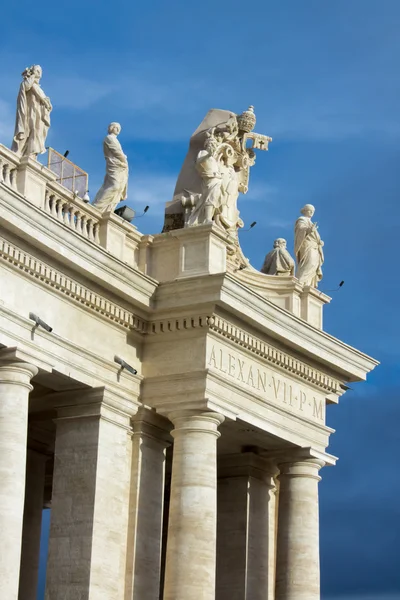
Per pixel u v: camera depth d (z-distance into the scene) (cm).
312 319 5319
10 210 4147
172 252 4844
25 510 5103
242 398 4862
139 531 4647
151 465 4741
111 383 4619
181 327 4734
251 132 5294
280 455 5231
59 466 4566
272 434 5022
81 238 4409
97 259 4484
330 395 5362
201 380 4691
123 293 4625
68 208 4600
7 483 4112
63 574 4466
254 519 5262
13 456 4141
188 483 4644
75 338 4512
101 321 4634
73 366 4466
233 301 4694
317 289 5466
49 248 4303
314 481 5234
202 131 5206
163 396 4725
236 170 5269
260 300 4788
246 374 4912
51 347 4384
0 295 4219
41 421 4878
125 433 4662
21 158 4369
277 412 5044
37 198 4416
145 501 4694
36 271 4331
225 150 5144
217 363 4762
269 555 5322
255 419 4922
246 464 5253
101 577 4472
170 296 4716
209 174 4941
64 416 4600
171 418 4719
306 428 5197
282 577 5131
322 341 5134
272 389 5044
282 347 5025
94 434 4550
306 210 5503
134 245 4875
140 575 4625
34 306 4350
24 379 4234
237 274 5147
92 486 4500
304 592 5100
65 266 4422
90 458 4531
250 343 4878
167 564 4609
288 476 5212
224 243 4859
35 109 4434
